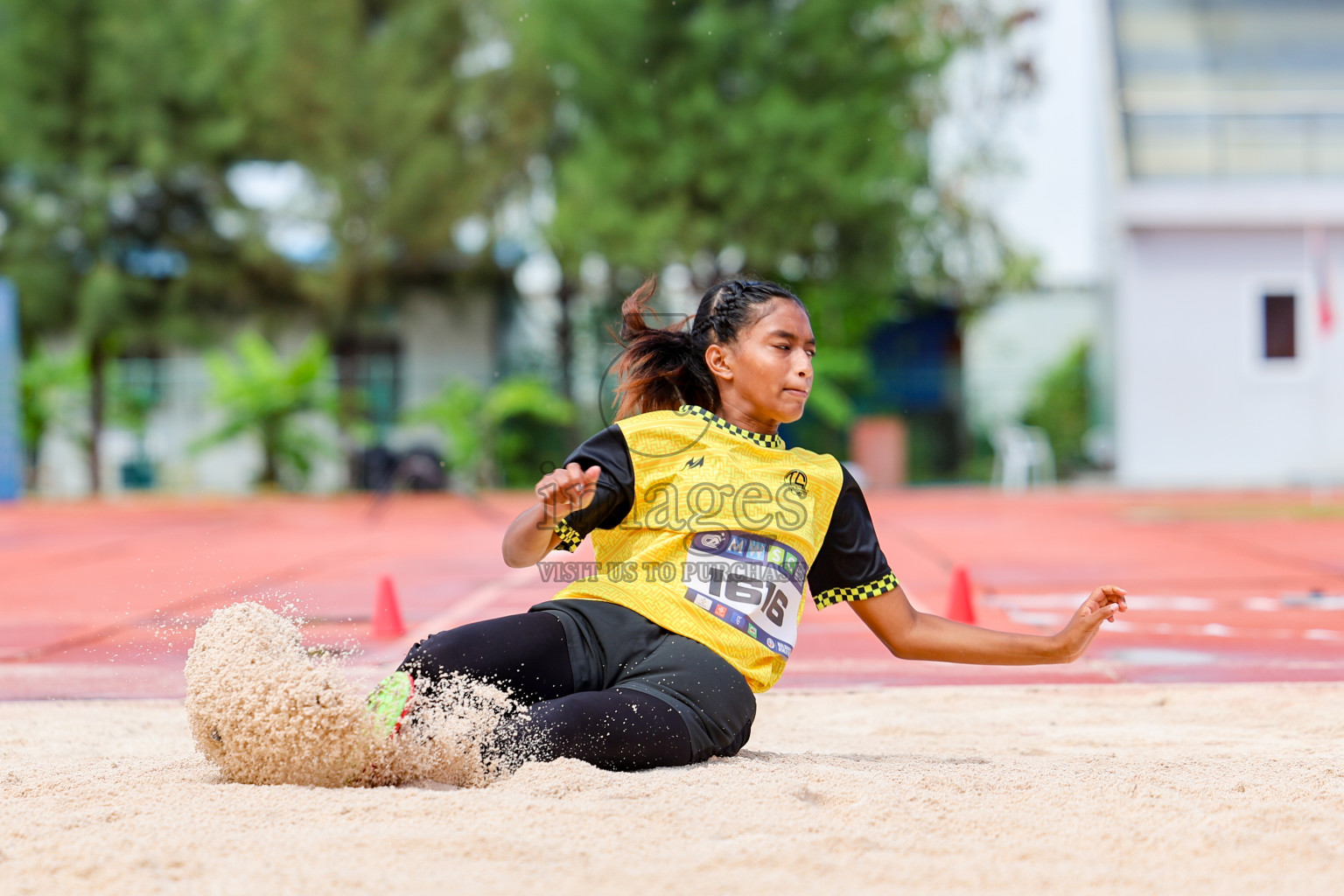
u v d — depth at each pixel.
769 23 35.91
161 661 9.59
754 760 5.15
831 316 39.53
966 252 40.38
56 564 18.14
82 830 4.04
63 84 37.78
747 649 5.04
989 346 41.91
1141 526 22.06
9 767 5.34
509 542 4.80
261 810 4.22
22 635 11.09
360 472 39.00
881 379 40.03
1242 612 11.96
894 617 5.43
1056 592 13.54
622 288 38.38
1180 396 33.62
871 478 37.38
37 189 38.41
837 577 5.42
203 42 38.41
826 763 5.20
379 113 36.94
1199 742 6.23
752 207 35.28
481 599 13.23
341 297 38.34
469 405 37.50
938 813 4.23
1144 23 34.34
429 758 4.62
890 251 37.62
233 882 3.53
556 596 5.25
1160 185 33.19
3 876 3.60
